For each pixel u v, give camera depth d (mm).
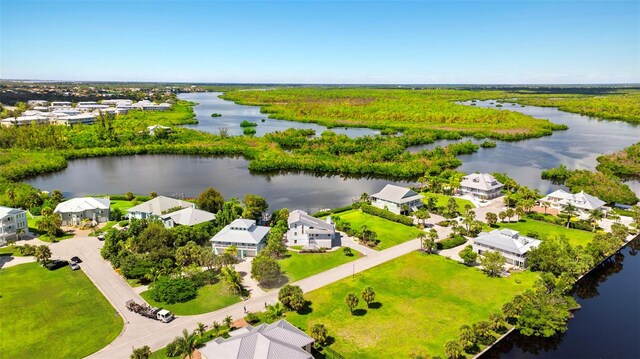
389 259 119188
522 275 109812
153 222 129250
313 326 81688
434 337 83500
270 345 70375
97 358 76812
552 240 119438
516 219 153125
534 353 82188
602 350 82750
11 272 109688
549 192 189625
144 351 73312
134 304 92625
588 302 101375
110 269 112062
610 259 125375
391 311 92688
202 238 125062
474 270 112562
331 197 184375
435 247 124312
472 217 139250
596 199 158875
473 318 90188
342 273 110750
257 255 113312
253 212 145000
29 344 80500
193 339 75000
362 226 141750
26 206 162625
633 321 92938
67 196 185500
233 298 97875
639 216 143125
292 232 127000
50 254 115562
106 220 149625
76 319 88875
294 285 103250
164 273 106125
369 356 77688
